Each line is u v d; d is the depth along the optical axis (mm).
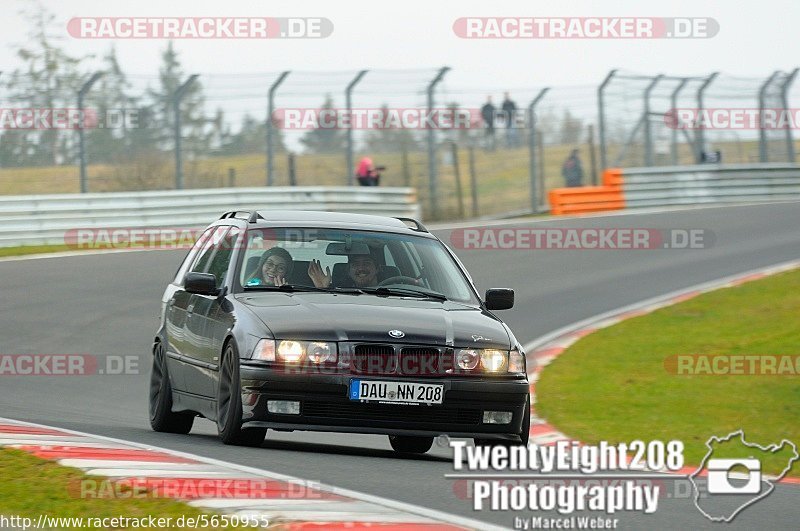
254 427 22922
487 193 93500
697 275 64438
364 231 27375
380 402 23031
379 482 19875
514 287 61125
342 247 26703
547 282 62719
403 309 24703
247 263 26109
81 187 79125
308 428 23031
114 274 61750
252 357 23109
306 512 16344
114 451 21609
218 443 24484
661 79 97375
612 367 41594
